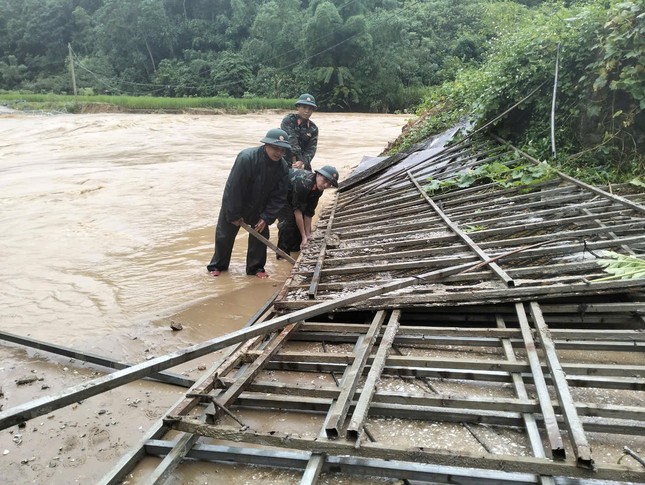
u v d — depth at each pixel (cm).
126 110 2828
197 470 221
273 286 465
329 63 3444
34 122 2114
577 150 586
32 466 241
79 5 4984
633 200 462
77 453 249
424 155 782
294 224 547
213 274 491
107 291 452
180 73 4169
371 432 234
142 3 4212
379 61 3475
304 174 521
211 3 4741
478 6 4050
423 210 548
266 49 3928
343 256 445
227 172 1009
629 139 540
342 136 1691
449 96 959
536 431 220
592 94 568
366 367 281
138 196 814
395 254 416
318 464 206
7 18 4888
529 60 641
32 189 873
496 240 422
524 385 256
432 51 3850
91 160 1192
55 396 211
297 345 320
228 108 2925
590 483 189
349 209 644
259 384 262
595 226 414
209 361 330
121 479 219
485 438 228
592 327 311
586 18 571
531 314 305
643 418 221
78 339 364
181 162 1141
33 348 352
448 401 239
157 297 438
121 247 577
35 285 467
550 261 367
